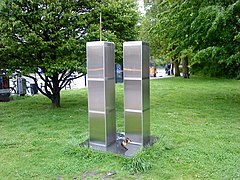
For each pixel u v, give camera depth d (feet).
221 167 11.25
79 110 24.13
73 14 21.94
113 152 12.81
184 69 62.34
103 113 13.35
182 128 17.47
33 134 16.72
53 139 15.62
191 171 10.97
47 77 24.26
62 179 10.59
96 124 13.60
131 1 26.35
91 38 22.08
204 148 13.53
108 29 24.31
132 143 13.61
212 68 62.34
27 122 19.93
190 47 29.81
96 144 13.66
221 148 13.53
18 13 20.70
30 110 24.72
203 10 23.45
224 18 21.74
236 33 24.48
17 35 21.36
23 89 35.83
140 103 13.29
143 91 13.32
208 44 27.25
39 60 22.71
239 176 10.37
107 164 11.76
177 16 27.66
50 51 22.27
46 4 21.61
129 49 13.19
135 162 11.36
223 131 16.66
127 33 25.44
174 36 28.99
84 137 15.01
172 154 12.78
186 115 21.54
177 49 30.96
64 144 14.40
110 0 24.22
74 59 22.34
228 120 19.58
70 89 41.88
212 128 17.43
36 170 11.35
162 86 44.57
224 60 24.58
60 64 21.56
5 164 12.05
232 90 37.81
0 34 21.22
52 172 11.15
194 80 55.98
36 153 13.34
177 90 38.65
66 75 26.05
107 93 13.43
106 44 13.30
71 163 12.00
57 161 12.26
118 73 50.93
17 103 29.12
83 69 21.81
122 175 10.79
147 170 11.12
